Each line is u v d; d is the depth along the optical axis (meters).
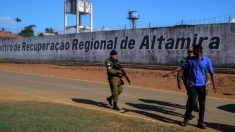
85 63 37.44
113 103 12.47
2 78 24.25
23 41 47.59
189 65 9.88
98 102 14.15
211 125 10.33
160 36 30.80
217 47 26.69
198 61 9.80
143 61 32.16
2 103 12.45
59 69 33.44
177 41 29.47
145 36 32.03
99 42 36.50
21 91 17.22
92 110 11.50
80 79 24.05
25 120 9.60
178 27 29.39
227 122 10.82
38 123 9.28
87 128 8.94
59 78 24.62
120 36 34.28
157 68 30.25
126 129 9.00
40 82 21.81
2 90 17.17
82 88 18.86
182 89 18.92
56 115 10.41
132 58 33.12
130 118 10.35
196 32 28.09
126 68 32.06
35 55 45.50
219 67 26.52
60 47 41.41
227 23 26.17
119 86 12.55
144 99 15.07
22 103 12.54
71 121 9.63
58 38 41.66
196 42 28.06
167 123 10.22
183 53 29.00
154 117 11.23
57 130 8.64
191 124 10.28
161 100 14.85
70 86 19.78
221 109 13.02
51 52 42.81
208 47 27.23
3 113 10.51
